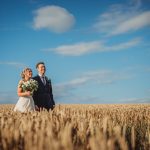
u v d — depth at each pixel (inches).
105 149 189.3
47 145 202.2
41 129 247.8
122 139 223.9
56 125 278.8
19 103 533.6
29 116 375.2
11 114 427.8
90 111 511.5
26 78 535.5
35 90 527.5
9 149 238.1
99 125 293.6
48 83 546.3
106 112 564.4
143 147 330.3
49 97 543.5
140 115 510.9
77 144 236.2
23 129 261.6
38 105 541.0
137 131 394.0
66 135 197.3
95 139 199.6
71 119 319.0
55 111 421.1
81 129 261.4
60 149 189.0
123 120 438.9
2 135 248.7
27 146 219.6
